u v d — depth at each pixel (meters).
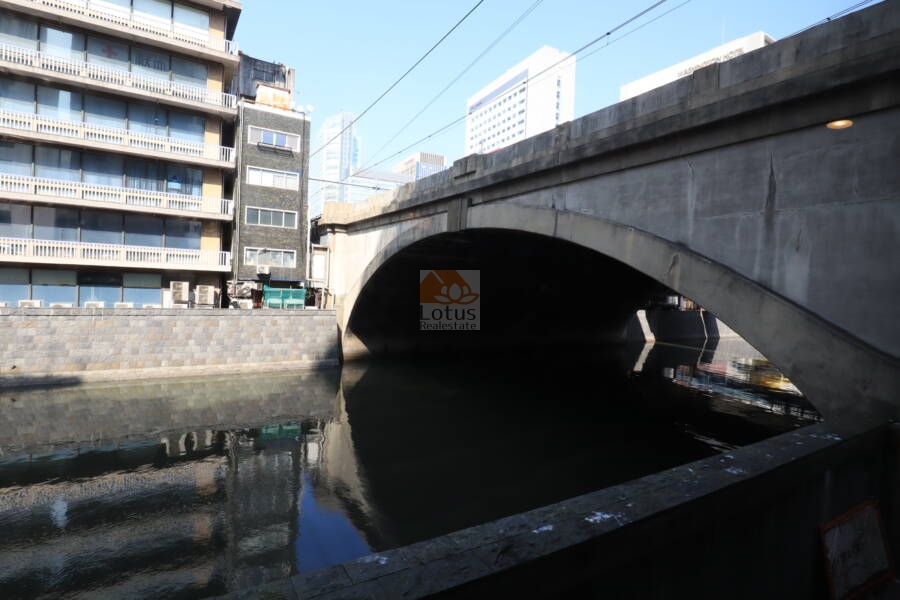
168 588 7.39
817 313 6.02
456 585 1.71
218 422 15.52
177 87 22.98
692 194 7.84
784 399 20.80
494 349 32.34
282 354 22.05
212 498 10.49
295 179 26.45
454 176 14.82
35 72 19.62
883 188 5.49
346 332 25.55
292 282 26.55
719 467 2.84
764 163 6.77
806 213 6.23
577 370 27.69
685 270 7.68
